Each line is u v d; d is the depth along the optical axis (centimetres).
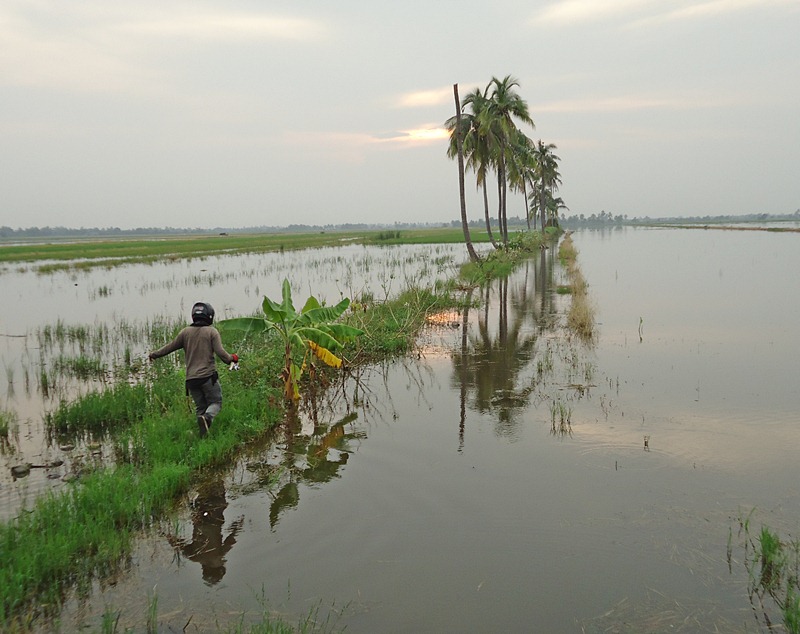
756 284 2080
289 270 3269
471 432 675
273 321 858
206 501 518
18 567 393
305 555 424
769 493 496
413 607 361
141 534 462
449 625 342
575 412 733
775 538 413
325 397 855
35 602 375
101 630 346
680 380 866
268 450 640
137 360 1124
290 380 817
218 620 353
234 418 702
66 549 418
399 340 1198
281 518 482
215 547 439
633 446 611
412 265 3472
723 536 431
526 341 1226
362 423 723
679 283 2169
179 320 1577
